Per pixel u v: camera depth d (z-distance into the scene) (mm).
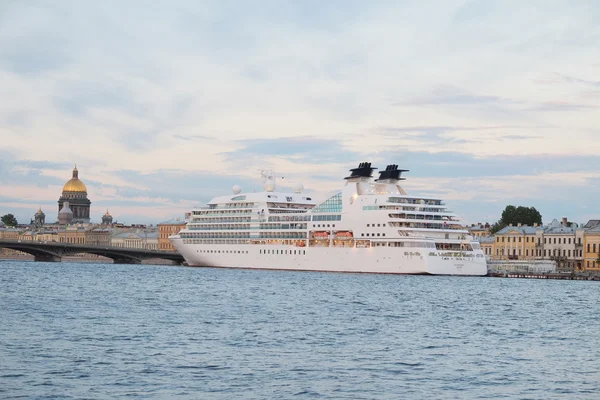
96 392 65312
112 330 99375
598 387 70250
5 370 72188
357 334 101125
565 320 125812
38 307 127312
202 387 67750
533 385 70625
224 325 107250
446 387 69375
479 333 105688
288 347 88688
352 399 64812
